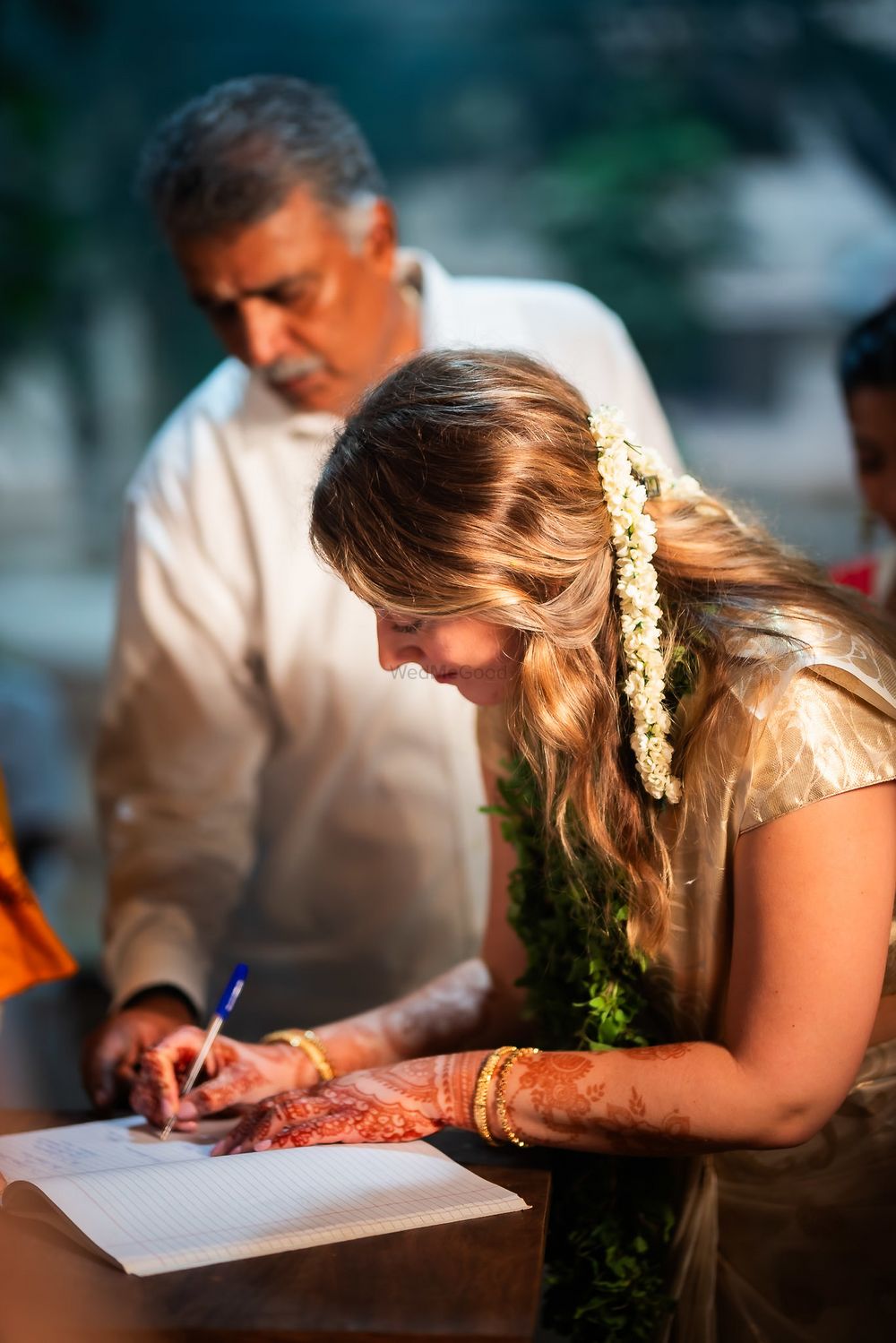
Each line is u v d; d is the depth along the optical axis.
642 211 8.80
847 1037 1.19
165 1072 1.42
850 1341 1.39
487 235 9.60
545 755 1.28
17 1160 1.30
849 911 1.19
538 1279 1.06
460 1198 1.18
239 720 2.12
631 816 1.27
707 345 9.52
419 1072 1.34
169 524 2.10
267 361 1.89
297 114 1.85
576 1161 1.40
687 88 8.94
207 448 2.10
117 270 9.04
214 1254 1.08
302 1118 1.31
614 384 2.20
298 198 1.80
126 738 2.12
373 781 2.09
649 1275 1.37
